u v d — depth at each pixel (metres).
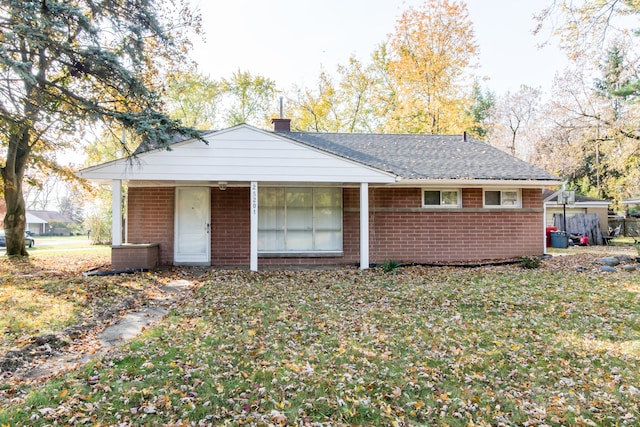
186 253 12.22
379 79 30.20
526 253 13.28
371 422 3.38
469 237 13.00
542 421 3.43
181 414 3.43
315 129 30.88
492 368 4.48
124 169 10.16
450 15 24.69
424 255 12.83
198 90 30.06
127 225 12.09
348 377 4.19
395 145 14.94
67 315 6.30
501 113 36.00
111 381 3.99
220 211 12.34
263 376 4.19
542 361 4.68
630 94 18.12
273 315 6.49
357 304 7.29
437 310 6.86
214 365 4.43
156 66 14.90
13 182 15.09
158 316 6.58
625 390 3.95
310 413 3.51
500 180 12.32
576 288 8.44
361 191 11.25
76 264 12.95
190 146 10.35
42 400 3.57
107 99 12.16
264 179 10.60
